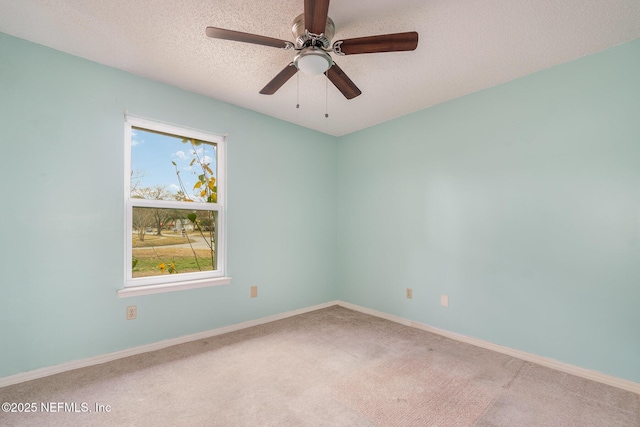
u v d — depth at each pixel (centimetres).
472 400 176
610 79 198
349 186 380
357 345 255
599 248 201
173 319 253
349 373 206
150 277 245
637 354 186
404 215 318
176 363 219
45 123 201
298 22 170
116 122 229
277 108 304
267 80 247
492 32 184
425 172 300
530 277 230
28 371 193
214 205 283
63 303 205
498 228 248
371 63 218
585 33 184
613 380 193
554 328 218
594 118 204
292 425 153
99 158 221
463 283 269
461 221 271
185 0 159
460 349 248
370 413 163
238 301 295
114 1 160
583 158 208
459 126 274
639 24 175
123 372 205
